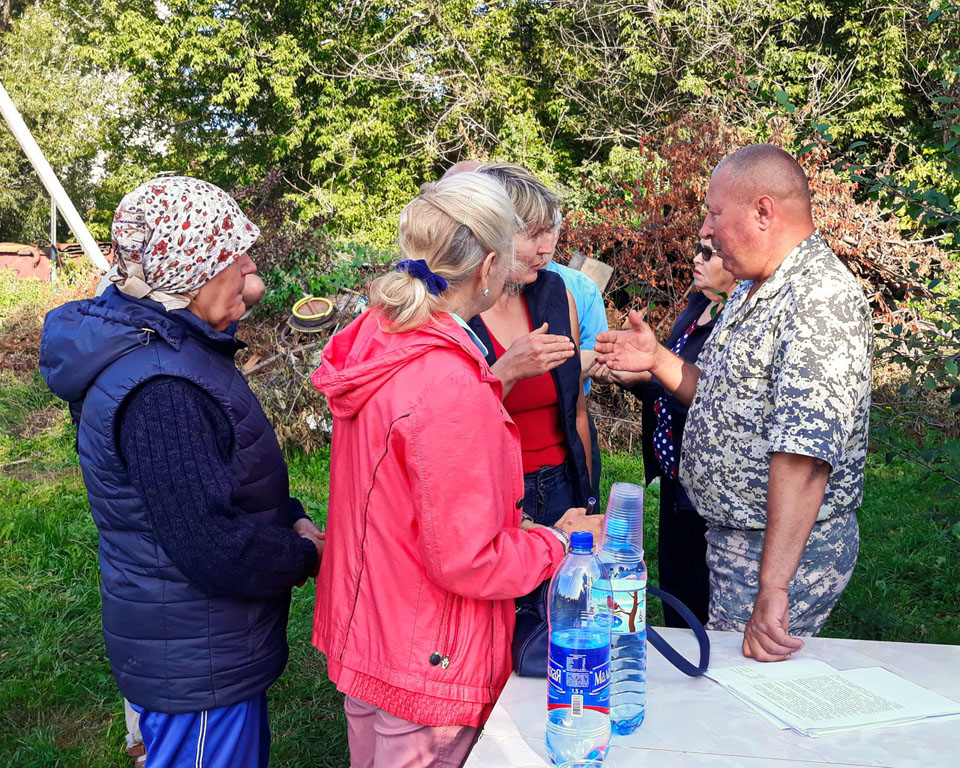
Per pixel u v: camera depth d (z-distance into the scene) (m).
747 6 13.11
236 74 19.20
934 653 1.79
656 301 7.80
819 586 2.20
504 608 1.73
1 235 27.22
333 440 1.81
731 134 7.84
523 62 17.12
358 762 1.79
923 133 12.25
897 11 12.51
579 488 2.74
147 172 22.91
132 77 20.86
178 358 1.77
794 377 1.96
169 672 1.81
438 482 1.53
